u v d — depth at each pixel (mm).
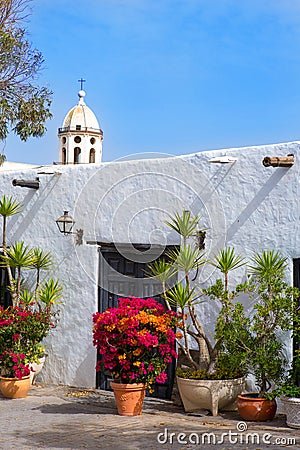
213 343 9680
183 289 9125
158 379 9094
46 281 11680
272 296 8617
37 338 10836
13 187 12414
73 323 11273
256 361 8375
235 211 9625
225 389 8922
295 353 8781
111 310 9055
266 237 9305
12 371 10461
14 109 15109
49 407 9711
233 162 9688
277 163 8953
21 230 12188
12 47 15055
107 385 10914
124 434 8078
